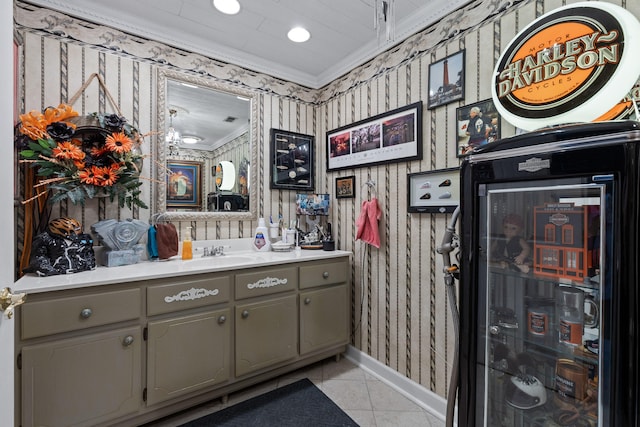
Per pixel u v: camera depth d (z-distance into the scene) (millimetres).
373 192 2205
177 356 1582
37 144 1499
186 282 1610
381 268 2139
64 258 1488
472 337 1043
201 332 1655
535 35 1187
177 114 2098
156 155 2012
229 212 2289
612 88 971
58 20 1710
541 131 877
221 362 1724
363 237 2180
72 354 1323
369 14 1872
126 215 1911
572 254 882
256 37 2119
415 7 1802
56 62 1703
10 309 791
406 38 1971
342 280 2285
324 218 2684
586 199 825
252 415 1719
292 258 2033
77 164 1601
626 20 954
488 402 1037
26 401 1233
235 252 2283
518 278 1031
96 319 1369
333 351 2291
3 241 786
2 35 771
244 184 2367
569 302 918
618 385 744
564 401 928
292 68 2561
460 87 1660
